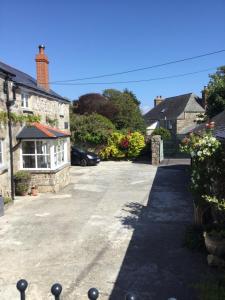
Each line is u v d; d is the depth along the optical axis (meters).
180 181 17.34
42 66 20.84
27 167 15.28
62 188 15.91
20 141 14.91
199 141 7.96
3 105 13.41
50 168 15.05
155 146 25.05
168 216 10.67
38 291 6.00
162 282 6.18
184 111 45.97
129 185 16.44
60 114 21.69
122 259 7.29
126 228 9.48
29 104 16.44
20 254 7.73
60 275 6.61
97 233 9.12
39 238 8.81
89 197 13.83
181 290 5.86
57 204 12.70
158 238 8.56
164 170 21.70
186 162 26.03
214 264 6.68
